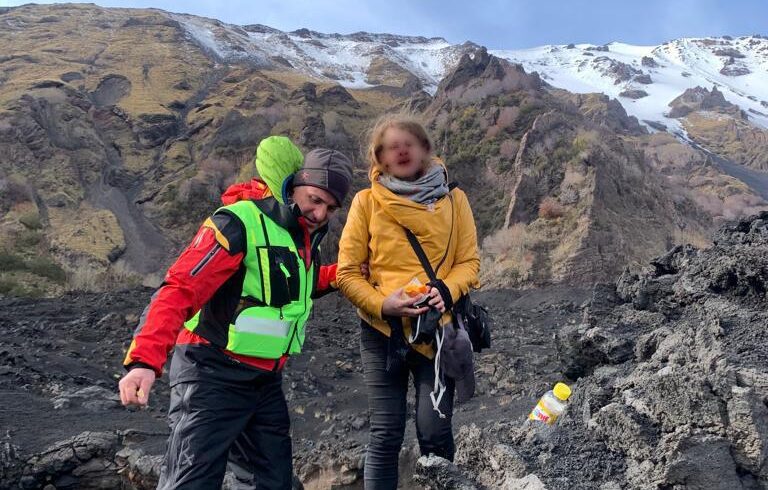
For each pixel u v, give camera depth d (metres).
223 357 2.76
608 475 3.41
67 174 49.09
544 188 37.97
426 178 3.27
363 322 3.46
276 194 2.90
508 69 49.66
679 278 6.25
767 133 120.06
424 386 3.32
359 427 7.57
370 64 138.25
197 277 2.62
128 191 51.59
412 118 3.33
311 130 52.88
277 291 2.78
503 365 10.91
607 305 6.86
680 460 3.13
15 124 50.19
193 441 2.70
